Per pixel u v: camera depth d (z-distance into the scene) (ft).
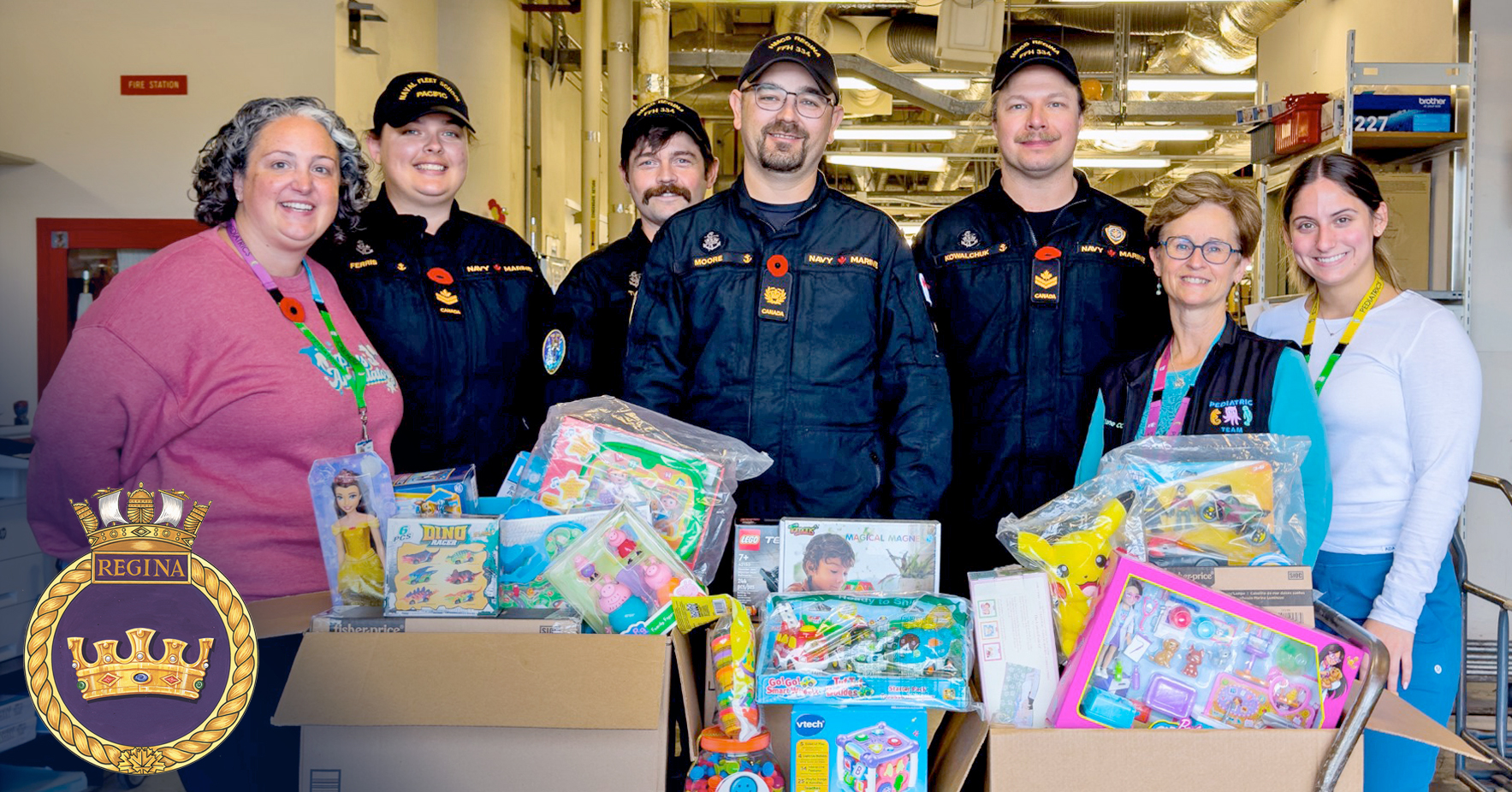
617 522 4.63
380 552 4.75
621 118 22.61
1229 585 4.51
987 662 4.32
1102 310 7.36
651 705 4.12
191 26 15.37
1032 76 7.27
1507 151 13.99
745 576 5.00
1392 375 6.26
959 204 7.92
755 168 6.60
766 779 4.11
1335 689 4.19
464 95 20.04
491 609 4.48
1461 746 4.05
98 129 15.44
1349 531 6.31
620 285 8.61
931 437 6.43
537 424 8.39
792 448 6.51
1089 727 4.17
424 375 7.38
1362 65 12.91
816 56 6.38
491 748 4.16
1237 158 36.47
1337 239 6.47
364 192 6.38
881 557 4.88
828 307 6.53
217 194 5.76
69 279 15.57
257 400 5.46
